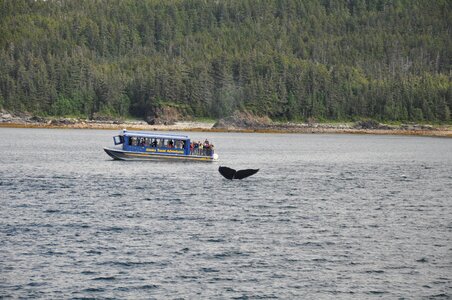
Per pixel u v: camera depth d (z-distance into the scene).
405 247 111.31
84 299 85.88
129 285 90.56
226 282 92.44
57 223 124.12
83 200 151.25
